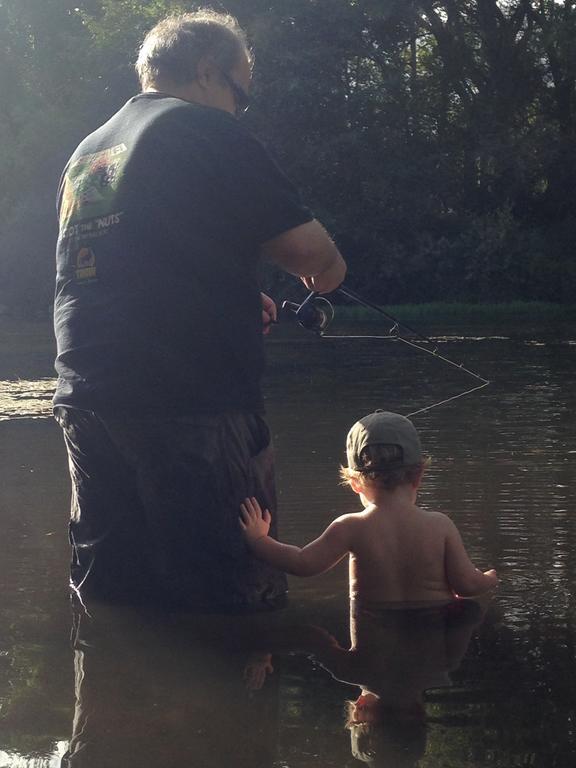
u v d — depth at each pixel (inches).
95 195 119.9
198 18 127.3
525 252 962.7
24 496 160.9
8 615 104.5
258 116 954.1
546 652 88.8
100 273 117.5
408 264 971.9
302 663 87.5
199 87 124.3
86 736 69.9
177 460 112.0
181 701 77.0
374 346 501.7
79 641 95.1
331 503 150.9
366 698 77.1
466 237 962.7
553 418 247.3
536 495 154.3
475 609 104.0
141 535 112.4
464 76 1033.5
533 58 1003.9
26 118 1075.3
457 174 1013.8
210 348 115.1
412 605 108.4
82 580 114.3
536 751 66.2
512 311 874.8
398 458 113.2
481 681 80.9
